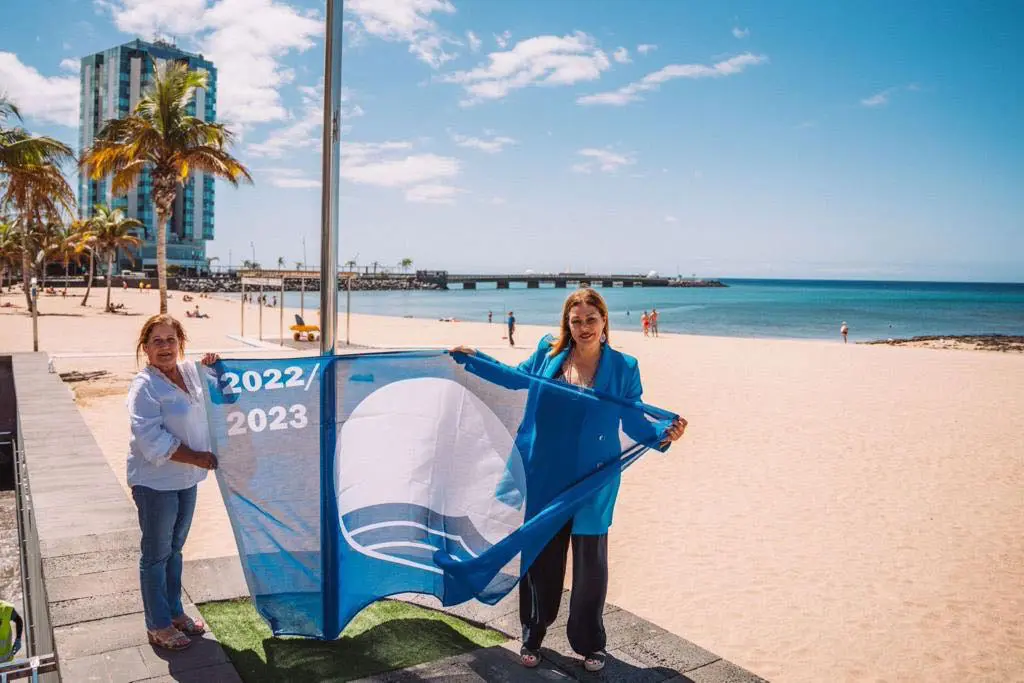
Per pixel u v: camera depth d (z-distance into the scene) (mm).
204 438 3424
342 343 32656
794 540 7379
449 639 3803
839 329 63094
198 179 149000
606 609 4191
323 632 3549
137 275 122750
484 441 3660
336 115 3902
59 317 43688
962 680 4715
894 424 13938
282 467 3475
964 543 7320
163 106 21625
